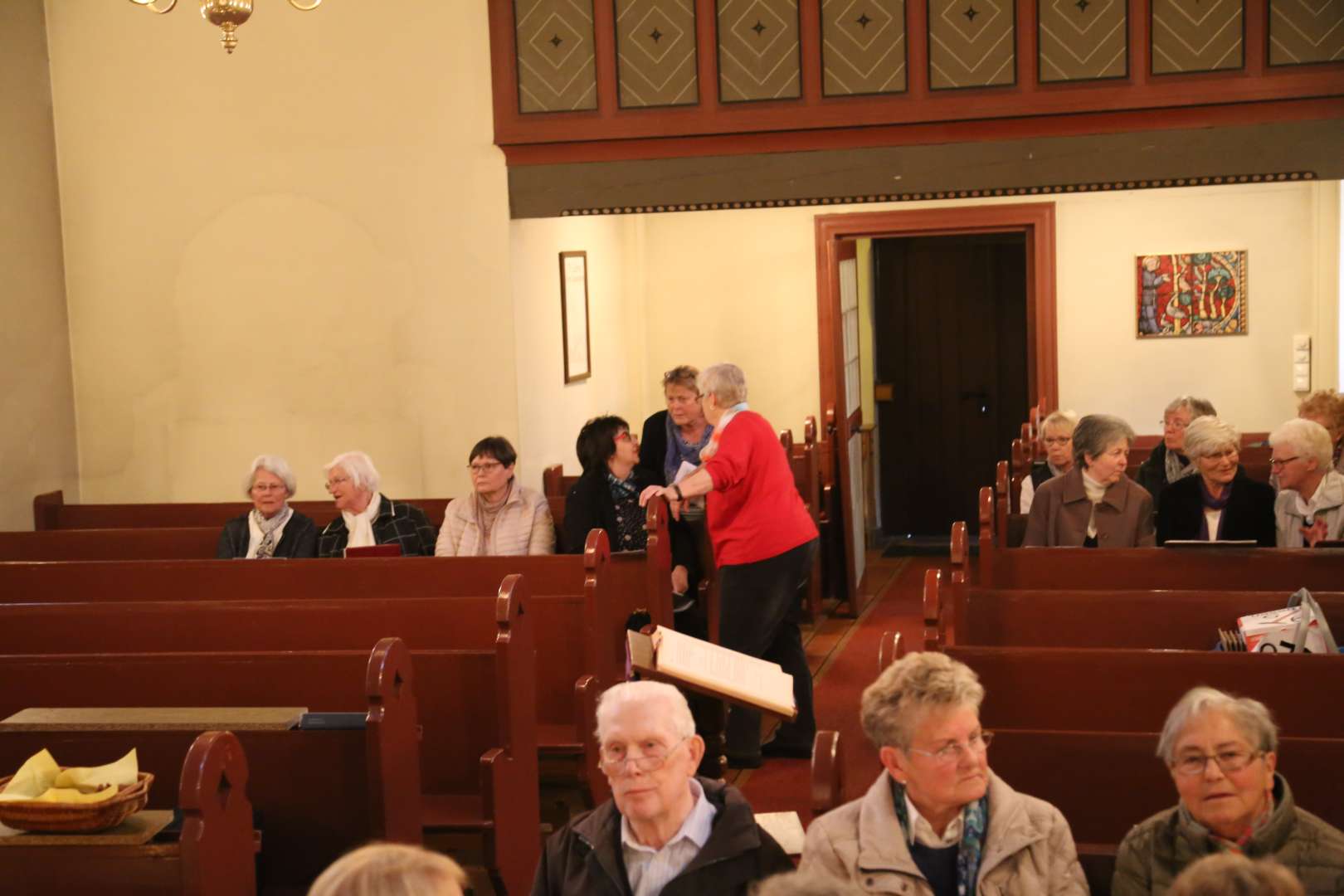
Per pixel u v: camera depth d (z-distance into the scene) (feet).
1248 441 29.71
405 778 11.68
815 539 18.34
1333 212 30.50
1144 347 31.91
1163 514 16.21
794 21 21.74
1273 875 5.41
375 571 16.83
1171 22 20.83
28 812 9.39
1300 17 20.49
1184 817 8.20
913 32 21.44
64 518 23.16
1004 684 12.07
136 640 15.31
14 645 15.40
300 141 23.50
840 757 9.52
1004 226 32.01
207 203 23.81
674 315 33.37
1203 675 11.71
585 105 22.47
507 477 19.15
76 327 24.30
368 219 23.45
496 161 22.94
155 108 23.79
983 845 8.30
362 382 23.73
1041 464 22.11
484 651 13.46
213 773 9.29
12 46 22.99
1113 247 31.83
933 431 36.40
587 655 15.30
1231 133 20.95
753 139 22.16
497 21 22.58
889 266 36.19
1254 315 31.32
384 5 23.06
